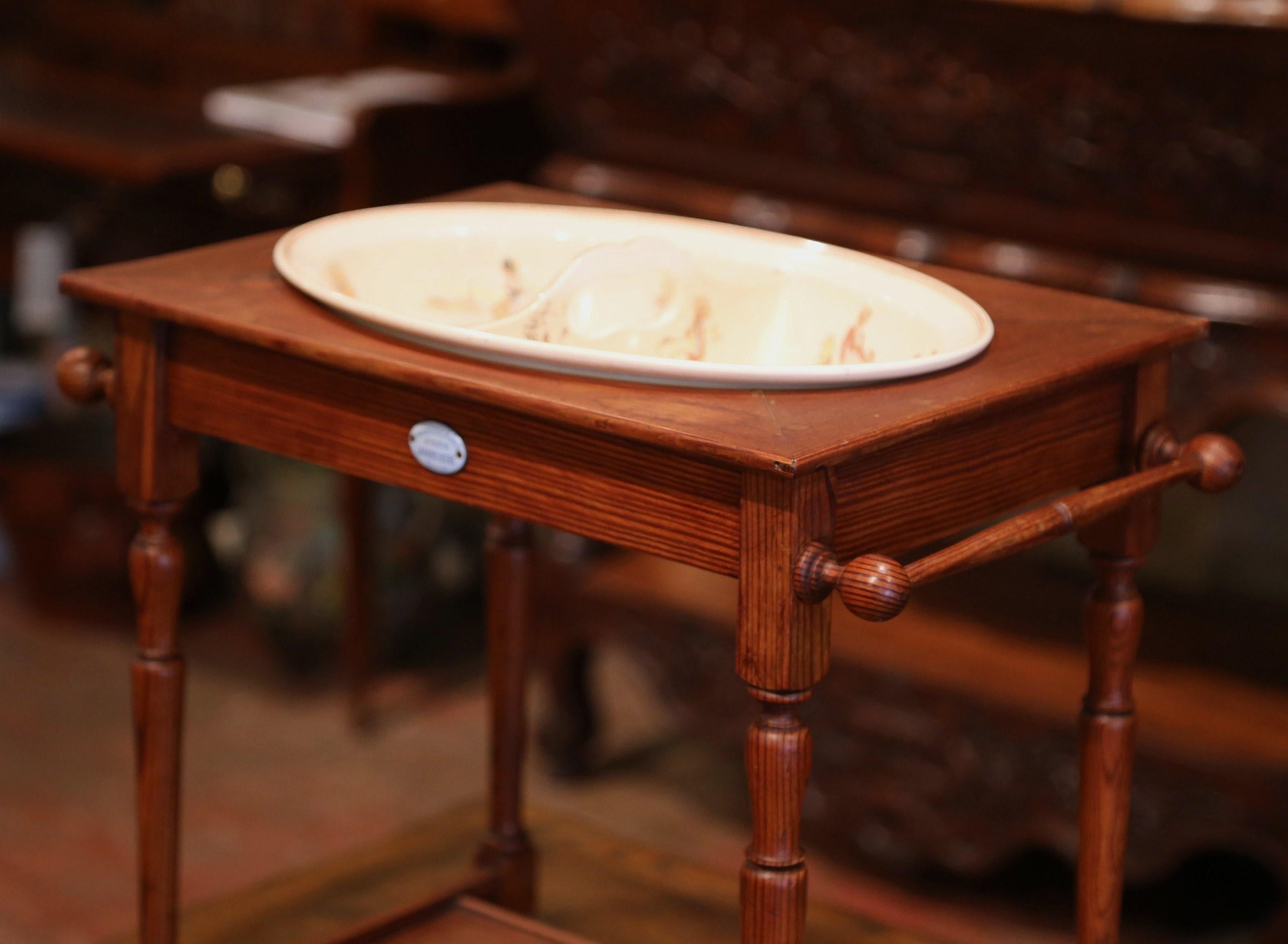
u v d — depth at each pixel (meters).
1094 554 1.80
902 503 1.48
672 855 2.44
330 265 1.80
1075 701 2.80
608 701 3.82
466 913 2.11
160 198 3.87
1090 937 1.87
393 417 1.61
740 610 1.41
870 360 1.71
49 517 3.91
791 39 3.03
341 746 3.54
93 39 4.51
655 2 3.15
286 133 3.50
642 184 3.29
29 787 3.30
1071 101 2.77
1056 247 2.87
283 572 3.70
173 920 1.97
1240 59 2.56
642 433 1.38
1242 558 3.01
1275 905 3.07
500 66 4.12
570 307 1.72
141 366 1.79
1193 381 2.72
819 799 3.06
